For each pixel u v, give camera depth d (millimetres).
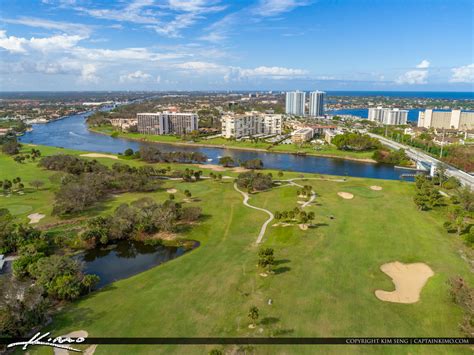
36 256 62469
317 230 78375
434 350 41594
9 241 70062
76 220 87500
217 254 68062
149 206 84750
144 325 46438
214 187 118562
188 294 53875
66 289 52875
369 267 62094
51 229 81812
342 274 59500
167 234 79188
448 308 49969
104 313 49438
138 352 41375
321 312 48844
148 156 168750
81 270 61594
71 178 115312
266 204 98750
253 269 61250
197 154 169500
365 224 82000
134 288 56438
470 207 90875
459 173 143125
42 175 135250
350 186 118250
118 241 77312
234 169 154750
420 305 50938
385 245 70750
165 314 48781
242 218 87438
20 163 158250
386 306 50625
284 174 139875
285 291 54094
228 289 55000
